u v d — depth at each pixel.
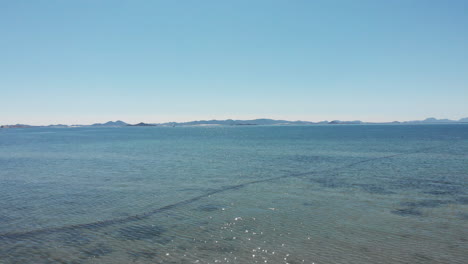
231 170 32.38
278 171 31.67
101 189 22.98
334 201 19.34
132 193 21.67
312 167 34.44
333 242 12.75
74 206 18.31
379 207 17.89
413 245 12.40
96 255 11.75
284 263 10.97
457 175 28.50
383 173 30.08
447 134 122.56
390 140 85.81
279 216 16.25
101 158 44.38
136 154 50.34
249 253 11.78
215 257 11.47
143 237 13.46
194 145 72.88
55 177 28.23
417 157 43.31
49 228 14.61
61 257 11.59
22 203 19.00
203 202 19.25
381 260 11.16
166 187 23.72
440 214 16.45
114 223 15.30
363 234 13.56
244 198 20.23
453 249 11.99
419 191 22.02
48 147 66.94
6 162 39.88
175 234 13.78
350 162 38.69
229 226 14.76
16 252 12.02
